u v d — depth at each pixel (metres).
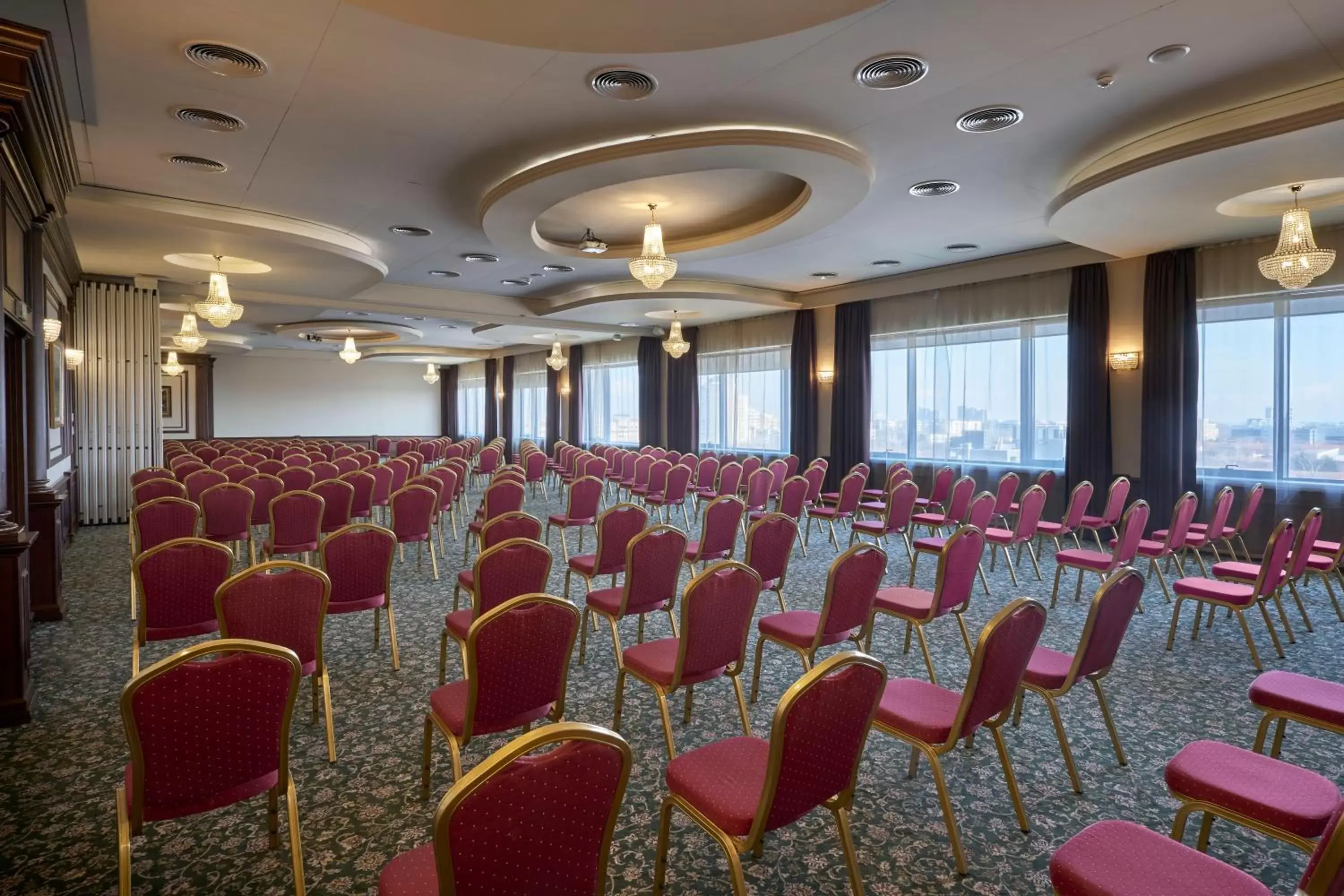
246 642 1.87
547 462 11.80
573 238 8.59
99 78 4.16
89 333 9.08
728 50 3.87
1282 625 4.98
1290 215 5.29
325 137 5.08
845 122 4.82
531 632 2.42
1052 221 6.43
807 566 6.85
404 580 6.18
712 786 1.99
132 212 6.30
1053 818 2.61
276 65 4.03
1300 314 6.94
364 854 2.38
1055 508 8.88
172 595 3.39
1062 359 8.83
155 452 9.45
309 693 3.71
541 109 4.62
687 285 10.82
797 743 1.78
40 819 2.58
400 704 3.59
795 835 2.51
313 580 2.86
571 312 12.38
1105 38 3.76
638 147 4.93
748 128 4.80
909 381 10.50
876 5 3.25
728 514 5.18
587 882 1.49
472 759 3.05
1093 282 8.37
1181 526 5.61
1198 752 2.18
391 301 11.28
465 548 6.96
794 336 12.12
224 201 6.60
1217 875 1.60
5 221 3.79
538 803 1.34
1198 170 5.00
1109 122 4.84
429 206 6.79
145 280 9.27
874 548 3.29
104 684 3.86
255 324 15.60
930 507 8.40
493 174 5.88
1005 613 2.24
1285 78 4.21
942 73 4.14
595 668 4.11
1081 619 5.16
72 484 8.20
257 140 5.12
